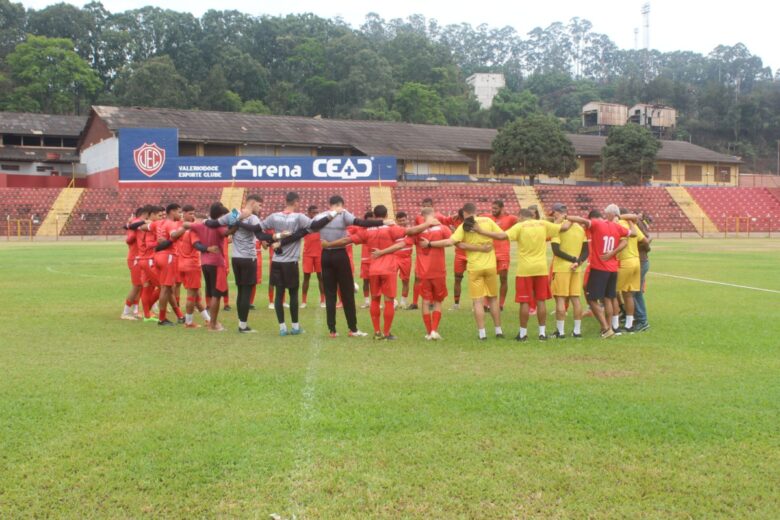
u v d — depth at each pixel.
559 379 6.91
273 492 4.20
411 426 5.36
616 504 4.08
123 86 89.31
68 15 99.19
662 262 24.39
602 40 167.75
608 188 58.94
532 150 63.25
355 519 3.88
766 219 56.12
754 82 148.50
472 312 12.45
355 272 19.97
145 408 5.78
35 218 46.81
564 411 5.76
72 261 24.31
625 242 9.63
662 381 6.86
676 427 5.37
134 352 8.26
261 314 12.17
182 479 4.37
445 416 5.61
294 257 9.77
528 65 165.38
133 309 11.71
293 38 105.69
